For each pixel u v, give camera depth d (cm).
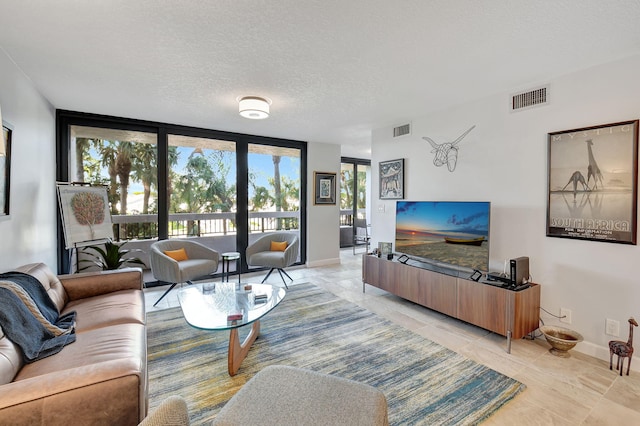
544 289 266
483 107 310
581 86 243
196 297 266
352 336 272
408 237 362
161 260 356
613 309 229
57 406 103
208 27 183
